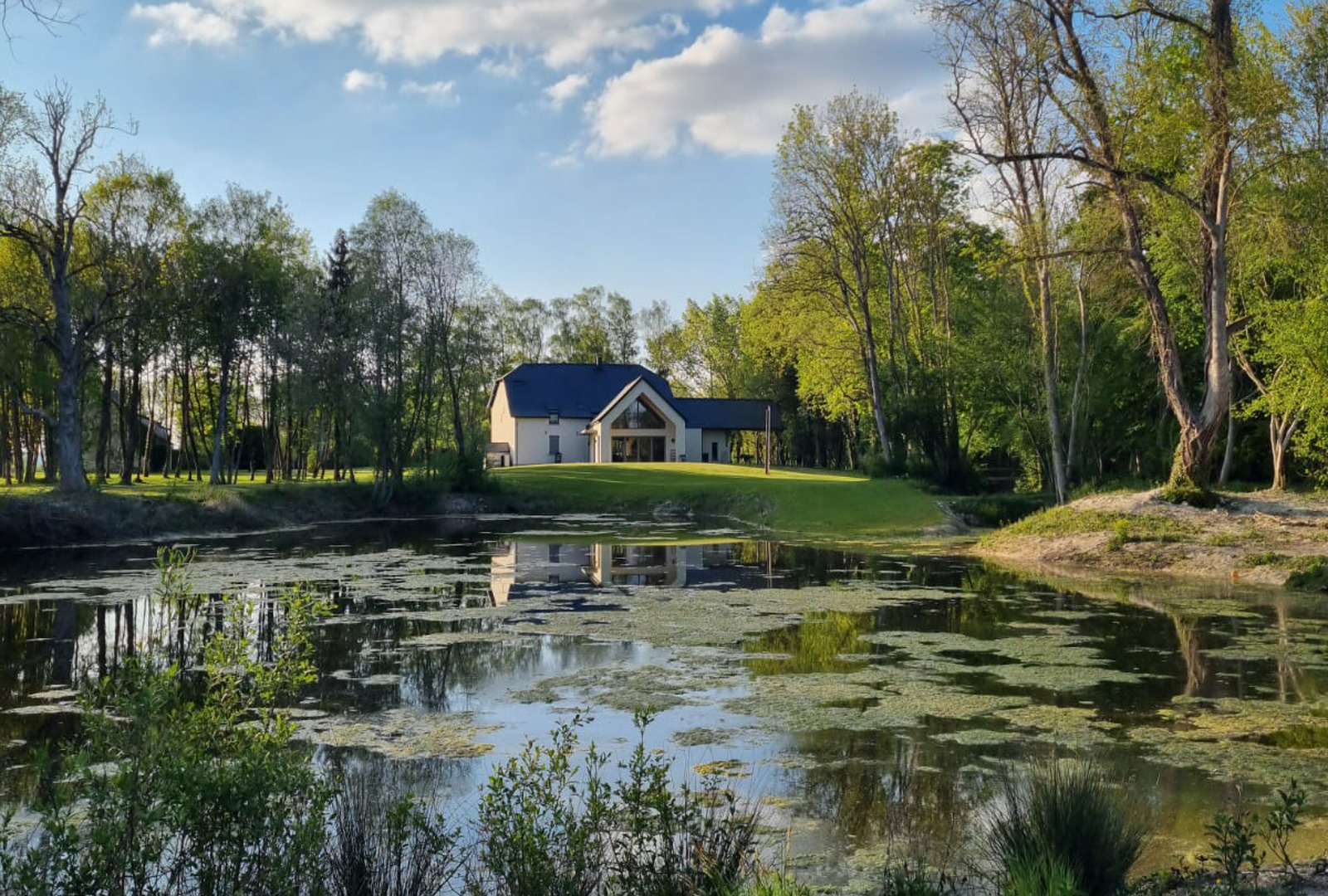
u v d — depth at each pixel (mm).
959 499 40500
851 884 6641
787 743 10102
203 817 5039
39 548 30281
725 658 14430
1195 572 23875
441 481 48969
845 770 9234
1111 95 26188
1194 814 8070
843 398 54250
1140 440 48000
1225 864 5918
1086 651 14820
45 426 51469
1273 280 32969
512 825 5988
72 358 35094
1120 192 26578
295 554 29281
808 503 41438
